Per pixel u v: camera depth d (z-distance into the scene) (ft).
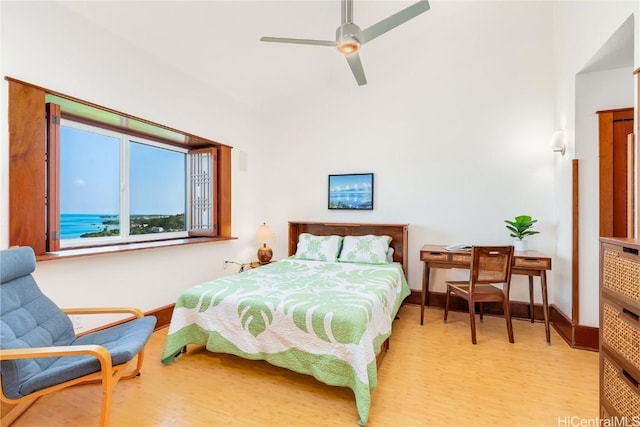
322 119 13.85
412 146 12.32
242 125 13.89
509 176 11.00
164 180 11.91
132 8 8.02
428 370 7.26
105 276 8.49
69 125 8.62
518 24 10.73
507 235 11.05
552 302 10.39
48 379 4.78
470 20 11.27
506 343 8.78
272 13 9.39
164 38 9.25
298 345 6.47
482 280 8.96
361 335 5.93
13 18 6.55
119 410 5.77
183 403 6.00
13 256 5.80
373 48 12.41
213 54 10.54
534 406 5.92
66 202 8.68
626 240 4.12
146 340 5.94
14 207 6.55
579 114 8.52
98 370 4.99
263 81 12.96
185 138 11.44
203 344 7.68
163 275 10.31
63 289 7.52
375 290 7.92
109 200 9.79
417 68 12.17
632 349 3.77
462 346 8.58
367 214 13.08
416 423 5.46
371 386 5.91
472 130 11.46
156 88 9.84
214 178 12.46
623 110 8.08
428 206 12.09
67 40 7.49
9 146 6.48
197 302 7.58
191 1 8.30
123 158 10.09
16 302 5.66
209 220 12.63
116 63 8.61
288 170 14.56
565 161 9.29
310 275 9.63
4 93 6.42
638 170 5.49
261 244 15.02
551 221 10.45
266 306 6.86
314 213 14.11
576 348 8.43
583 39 8.04
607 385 4.33
